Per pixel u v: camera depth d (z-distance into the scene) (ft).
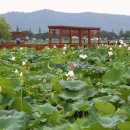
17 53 58.08
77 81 22.22
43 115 16.31
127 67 27.86
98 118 15.02
